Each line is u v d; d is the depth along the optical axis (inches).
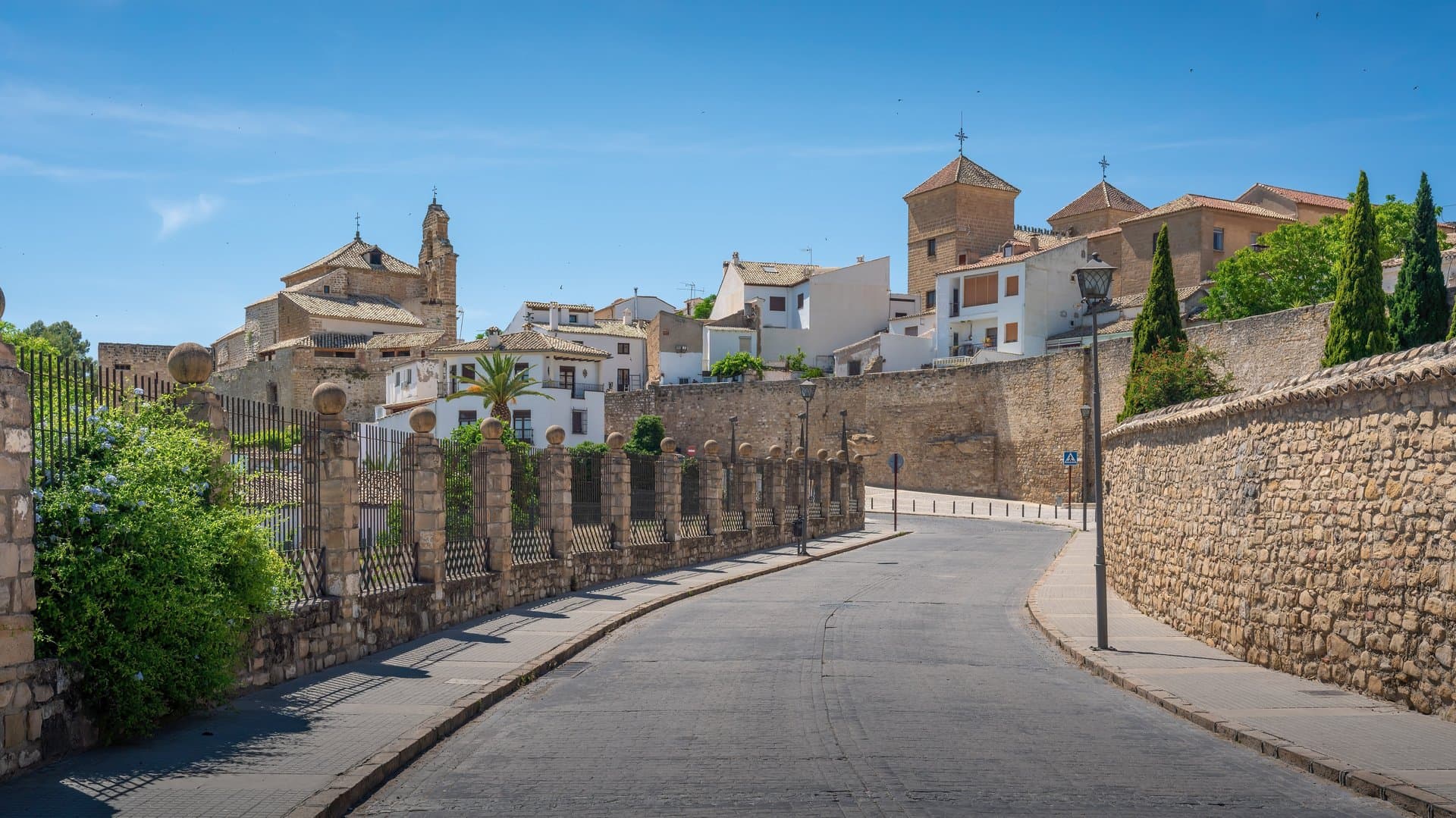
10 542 335.3
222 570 439.2
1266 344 2046.0
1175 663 590.9
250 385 3609.7
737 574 1167.0
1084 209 3828.7
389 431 660.7
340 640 566.3
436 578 704.4
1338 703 464.4
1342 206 3368.6
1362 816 309.4
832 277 3646.7
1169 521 764.0
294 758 363.3
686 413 3272.6
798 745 397.4
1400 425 454.6
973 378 2834.6
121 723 378.6
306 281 3833.7
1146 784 342.0
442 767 372.8
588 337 3686.0
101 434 410.0
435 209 3644.2
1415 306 1498.5
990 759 374.9
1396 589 454.9
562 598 914.7
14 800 311.7
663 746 398.6
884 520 2308.1
